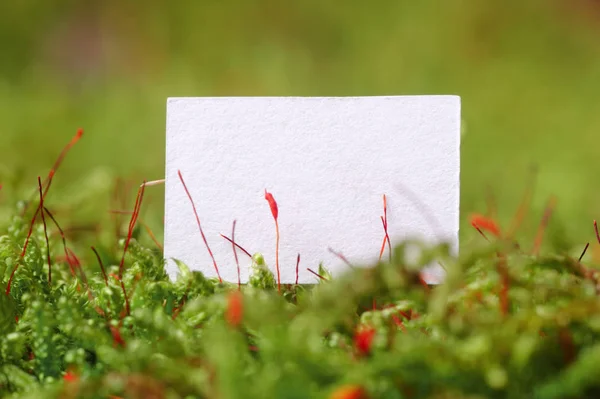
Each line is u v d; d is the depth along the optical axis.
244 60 1.29
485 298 0.43
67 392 0.41
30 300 0.45
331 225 0.47
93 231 0.60
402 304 0.44
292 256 0.47
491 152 0.98
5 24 1.30
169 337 0.43
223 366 0.40
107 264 0.53
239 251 0.47
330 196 0.47
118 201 0.62
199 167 0.48
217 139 0.48
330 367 0.41
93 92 1.23
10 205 0.62
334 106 0.47
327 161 0.47
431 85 1.21
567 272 0.43
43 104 1.15
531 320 0.41
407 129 0.47
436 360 0.41
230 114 0.48
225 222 0.47
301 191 0.47
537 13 1.27
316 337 0.42
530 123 1.08
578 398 0.41
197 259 0.47
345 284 0.42
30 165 0.96
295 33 1.31
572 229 0.65
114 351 0.42
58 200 0.64
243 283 0.47
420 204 0.47
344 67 1.27
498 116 1.11
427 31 1.28
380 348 0.42
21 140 1.03
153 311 0.45
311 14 1.32
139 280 0.46
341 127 0.47
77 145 1.03
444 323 0.42
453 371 0.41
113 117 1.13
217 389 0.41
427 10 1.29
